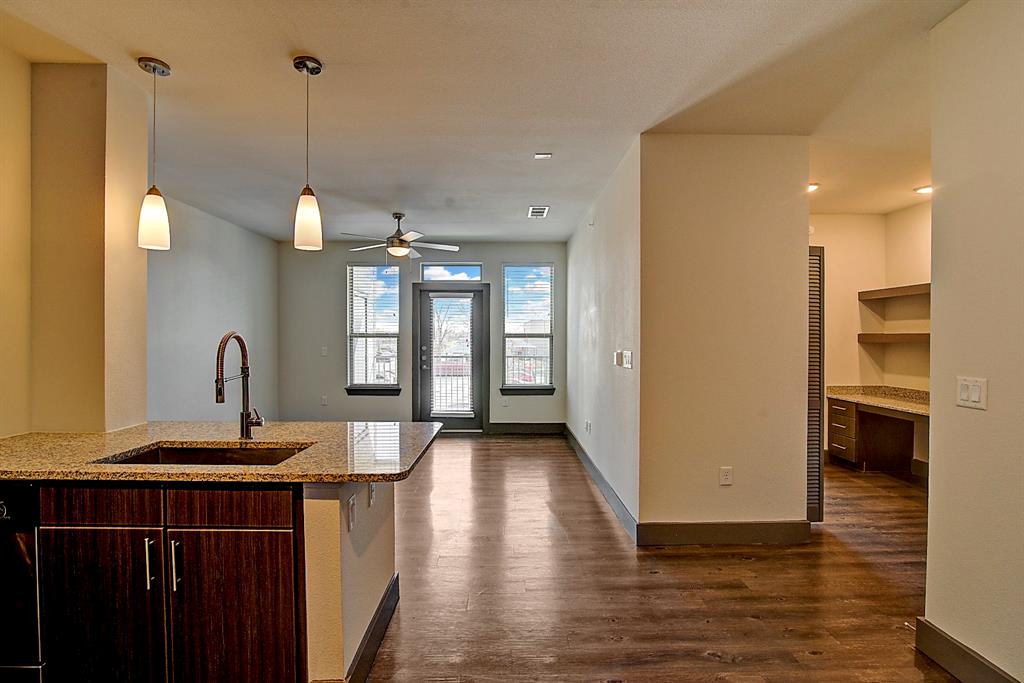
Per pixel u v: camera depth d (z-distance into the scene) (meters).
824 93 2.88
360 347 7.42
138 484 1.87
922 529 3.75
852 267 5.70
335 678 1.89
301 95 2.87
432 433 2.57
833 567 3.13
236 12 2.14
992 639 1.98
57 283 2.56
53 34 2.30
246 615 1.88
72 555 1.88
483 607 2.66
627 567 3.13
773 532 3.49
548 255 7.35
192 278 5.36
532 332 7.39
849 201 5.14
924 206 5.21
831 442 5.70
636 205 3.53
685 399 3.48
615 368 4.18
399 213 5.58
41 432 2.55
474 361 7.48
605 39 2.34
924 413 4.30
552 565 3.15
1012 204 1.91
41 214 2.56
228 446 2.39
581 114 3.13
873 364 5.71
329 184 4.55
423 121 3.22
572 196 4.94
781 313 3.49
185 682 1.89
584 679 2.11
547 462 5.75
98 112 2.56
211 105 2.99
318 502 1.88
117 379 2.65
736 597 2.77
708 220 3.46
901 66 2.59
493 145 3.63
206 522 1.87
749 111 3.10
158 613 1.88
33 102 2.55
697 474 3.49
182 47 2.41
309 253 7.35
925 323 5.20
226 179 4.40
